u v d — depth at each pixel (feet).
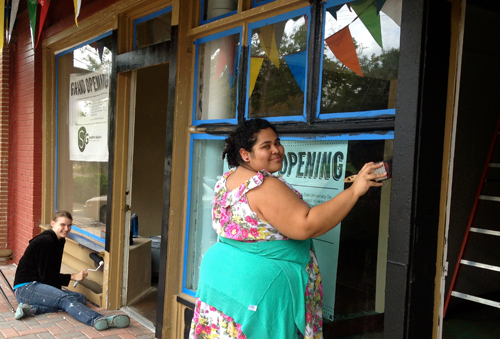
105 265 15.01
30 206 20.39
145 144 21.39
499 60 13.56
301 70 8.76
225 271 6.64
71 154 18.53
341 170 7.88
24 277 14.39
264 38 9.66
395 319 6.15
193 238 11.70
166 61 12.05
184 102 11.62
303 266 6.57
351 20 7.86
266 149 6.68
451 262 12.75
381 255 7.58
